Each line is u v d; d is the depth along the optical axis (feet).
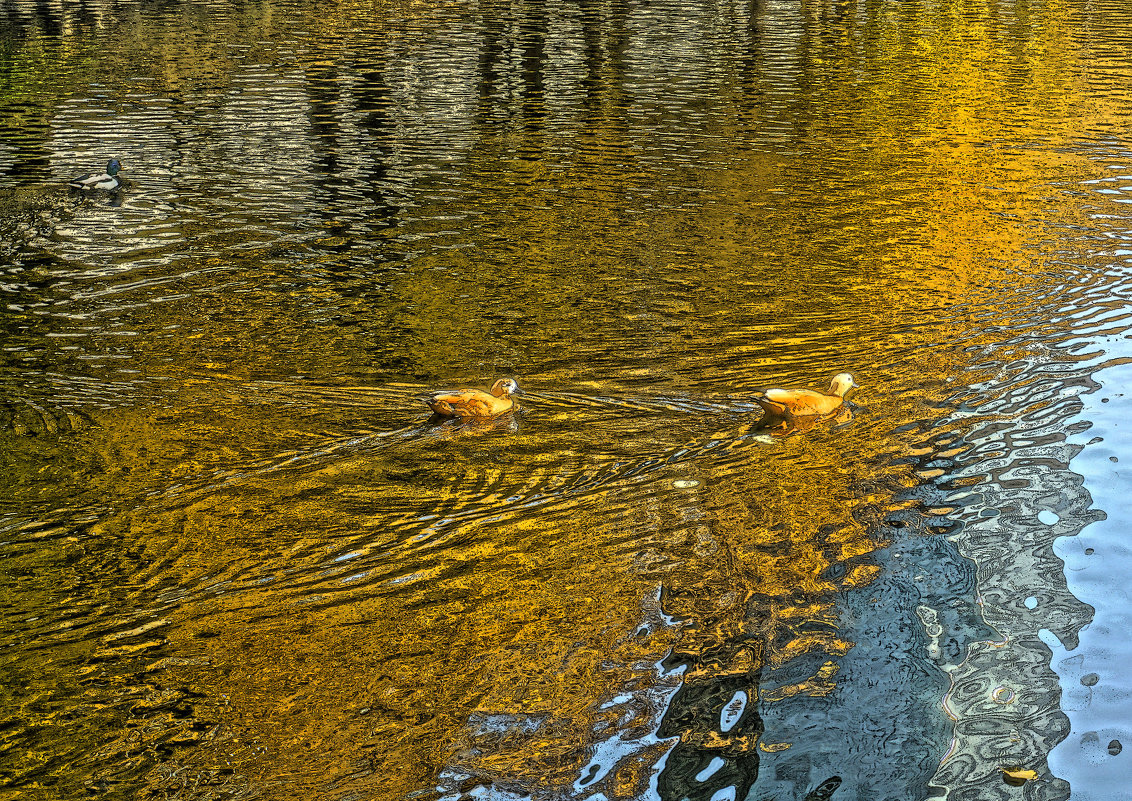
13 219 58.39
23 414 34.99
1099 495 29.14
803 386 36.27
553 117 83.76
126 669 22.53
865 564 26.18
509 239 54.60
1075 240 52.75
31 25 130.62
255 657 22.90
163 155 72.23
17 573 26.02
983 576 25.50
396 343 41.09
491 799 18.92
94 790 19.13
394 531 27.78
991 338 40.37
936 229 54.95
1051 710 21.12
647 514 28.53
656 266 49.96
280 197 63.00
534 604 24.72
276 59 107.24
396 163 70.59
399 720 20.99
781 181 65.10
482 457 31.73
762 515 28.43
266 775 19.49
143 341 41.63
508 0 155.33
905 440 32.50
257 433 33.50
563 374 37.76
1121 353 38.47
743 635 23.47
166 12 142.72
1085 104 86.38
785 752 19.94
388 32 125.70
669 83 97.40
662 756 19.92
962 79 98.17
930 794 18.72
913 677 21.83
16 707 21.34
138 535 27.68
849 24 135.03
